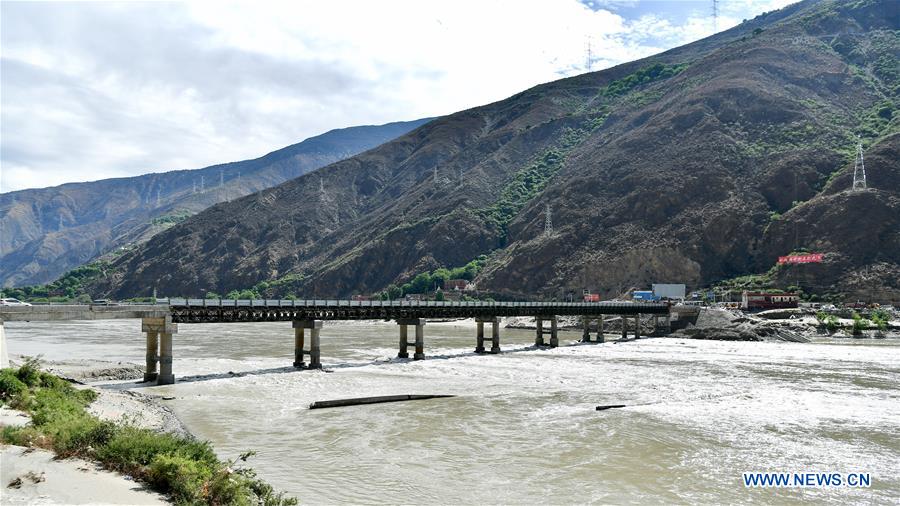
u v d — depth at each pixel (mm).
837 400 43969
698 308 118062
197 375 54688
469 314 78500
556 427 35438
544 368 62281
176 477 19703
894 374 57688
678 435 33781
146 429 24734
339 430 34281
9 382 29734
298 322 61469
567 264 198250
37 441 22094
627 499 24062
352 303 65938
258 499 20625
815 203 175375
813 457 29938
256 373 56281
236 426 34969
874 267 152625
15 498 16672
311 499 23141
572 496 24266
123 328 143000
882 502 24281
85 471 19781
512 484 25562
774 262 173250
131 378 54438
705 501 24000
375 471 26938
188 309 52219
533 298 194625
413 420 37000
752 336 104438
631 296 178625
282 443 31422
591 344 96938
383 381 52281
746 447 31547
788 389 48719
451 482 25672
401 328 72312
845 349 85438
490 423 36344
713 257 183500
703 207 195875
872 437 33719
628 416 38500
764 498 24500
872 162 177750
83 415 28000
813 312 131000
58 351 81375
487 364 65750
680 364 66250
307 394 45375
